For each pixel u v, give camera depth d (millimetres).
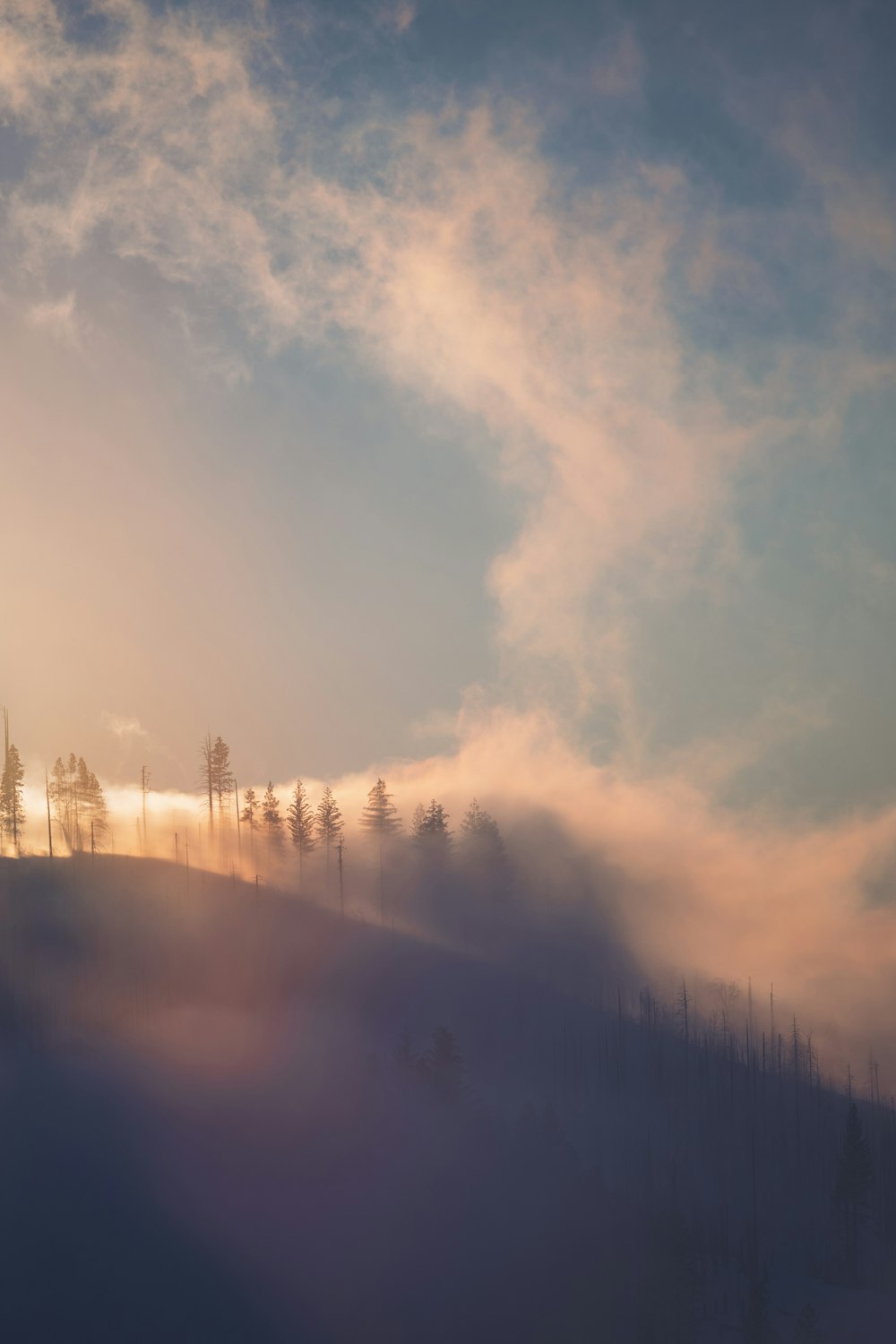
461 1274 89188
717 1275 102500
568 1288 88750
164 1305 82688
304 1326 82625
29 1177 94438
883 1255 112875
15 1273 83375
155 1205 93750
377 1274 88375
